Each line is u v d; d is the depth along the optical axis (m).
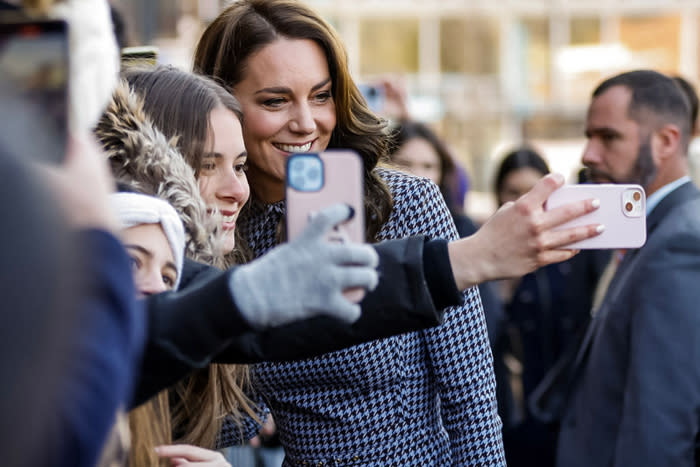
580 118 14.11
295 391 1.87
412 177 1.90
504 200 4.50
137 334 0.75
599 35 14.19
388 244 1.10
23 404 0.60
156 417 1.40
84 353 0.65
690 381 2.19
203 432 1.58
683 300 2.22
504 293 4.49
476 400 1.84
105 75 0.97
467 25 13.96
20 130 0.65
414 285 1.07
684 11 14.09
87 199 0.70
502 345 3.89
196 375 1.58
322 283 0.89
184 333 0.98
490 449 1.84
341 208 0.91
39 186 0.64
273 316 0.92
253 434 1.98
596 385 2.40
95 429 0.65
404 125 4.04
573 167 13.86
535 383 3.94
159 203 1.28
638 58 14.32
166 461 1.38
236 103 1.79
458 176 4.21
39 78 0.74
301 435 1.89
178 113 1.68
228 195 1.74
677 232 2.29
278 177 1.95
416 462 1.87
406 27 13.96
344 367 1.80
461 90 14.00
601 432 2.38
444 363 1.83
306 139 1.94
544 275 3.98
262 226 1.98
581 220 1.23
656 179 2.53
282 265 0.91
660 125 2.52
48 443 0.61
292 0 1.94
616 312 2.37
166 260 1.29
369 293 1.07
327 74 1.93
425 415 1.90
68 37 0.75
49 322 0.61
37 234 0.62
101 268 0.69
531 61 14.18
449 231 1.88
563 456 2.48
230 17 1.93
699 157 7.05
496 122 14.01
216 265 1.47
